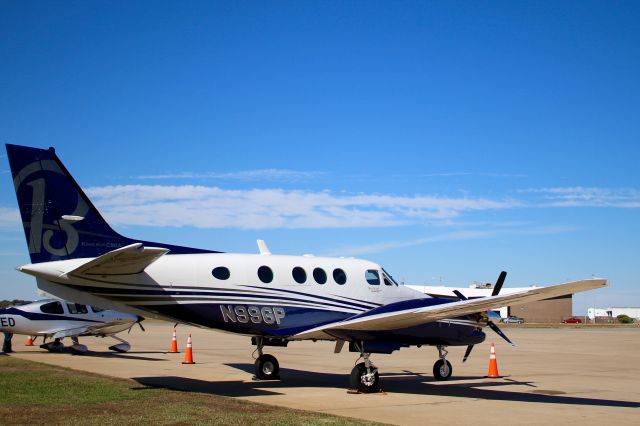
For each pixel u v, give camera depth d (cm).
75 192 1307
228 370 1764
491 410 1123
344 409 1105
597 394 1375
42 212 1270
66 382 1355
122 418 923
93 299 1252
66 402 1076
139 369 1753
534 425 980
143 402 1083
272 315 1366
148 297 1266
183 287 1295
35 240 1256
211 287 1318
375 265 1543
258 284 1365
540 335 4788
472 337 1505
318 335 1366
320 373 1747
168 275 1287
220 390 1330
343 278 1475
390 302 1521
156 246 1340
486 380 1634
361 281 1495
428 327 1436
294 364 2042
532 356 2556
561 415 1080
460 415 1061
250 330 1351
